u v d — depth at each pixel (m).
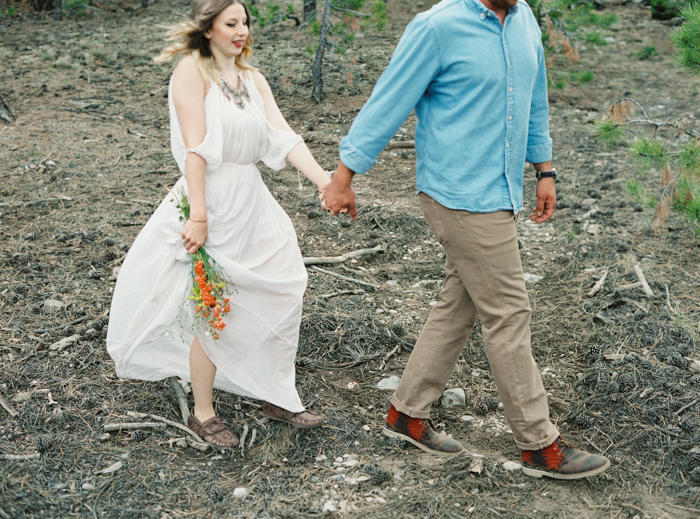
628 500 2.57
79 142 6.55
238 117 2.52
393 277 4.46
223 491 2.53
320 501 2.51
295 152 2.69
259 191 2.71
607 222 5.31
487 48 2.32
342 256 4.59
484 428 3.08
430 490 2.59
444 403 3.23
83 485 2.50
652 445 2.87
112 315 2.70
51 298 3.84
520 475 2.70
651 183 6.26
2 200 5.16
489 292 2.48
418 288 4.34
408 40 2.33
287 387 2.88
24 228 4.73
